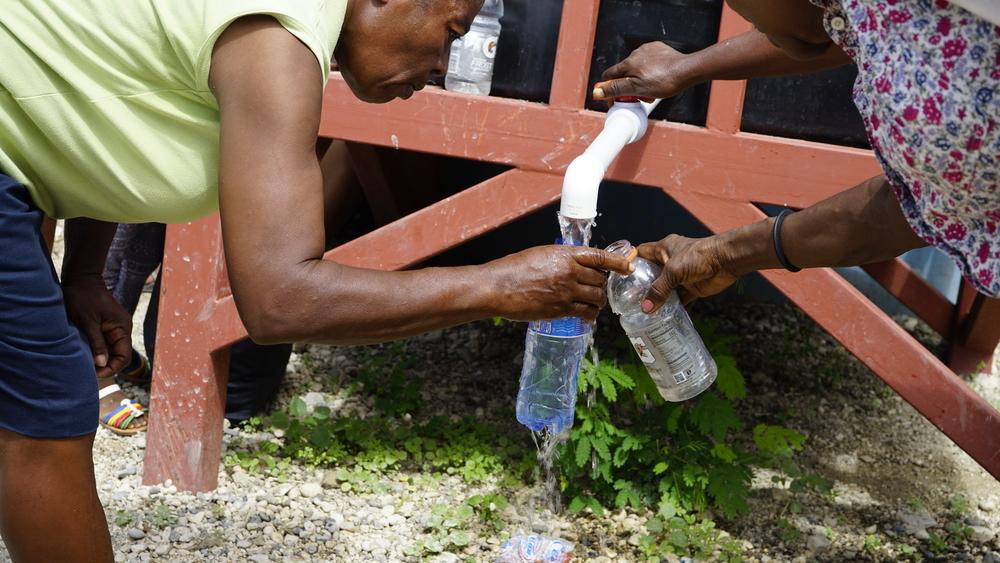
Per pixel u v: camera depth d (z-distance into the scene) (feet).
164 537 9.52
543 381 8.07
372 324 5.60
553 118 9.80
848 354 14.82
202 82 5.54
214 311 10.21
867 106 5.67
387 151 13.17
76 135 5.76
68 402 6.17
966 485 11.67
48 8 5.60
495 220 10.05
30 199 6.07
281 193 5.35
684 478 10.35
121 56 5.58
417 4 5.87
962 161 5.20
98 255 7.50
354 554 9.54
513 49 10.14
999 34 4.86
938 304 14.82
